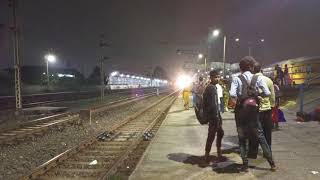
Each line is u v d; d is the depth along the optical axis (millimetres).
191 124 17641
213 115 9078
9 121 21922
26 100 34438
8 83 52500
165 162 9398
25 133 15477
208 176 8039
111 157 11133
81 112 21812
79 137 15820
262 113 9094
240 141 8516
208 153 9227
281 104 24078
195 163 9258
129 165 10086
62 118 22016
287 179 7688
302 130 13875
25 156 11883
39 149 12992
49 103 36938
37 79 71062
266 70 42875
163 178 7961
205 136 13734
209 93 9141
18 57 26125
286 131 13719
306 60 32594
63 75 78250
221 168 8695
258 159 9484
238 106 8438
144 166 8992
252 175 8039
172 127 16531
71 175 8953
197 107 9422
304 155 9844
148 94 71312
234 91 8375
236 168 8656
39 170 8961
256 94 8328
